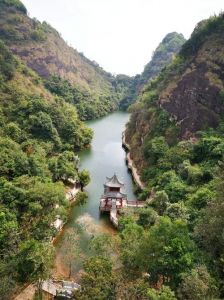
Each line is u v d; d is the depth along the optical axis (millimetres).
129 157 86625
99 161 86750
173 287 27156
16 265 33156
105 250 35594
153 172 65188
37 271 32781
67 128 92812
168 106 83500
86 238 46969
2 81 91812
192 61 89312
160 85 99312
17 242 38969
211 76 78375
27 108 85875
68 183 65812
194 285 24453
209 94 76125
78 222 52219
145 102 100312
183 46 102625
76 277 38531
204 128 72500
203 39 92438
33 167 56812
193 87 79875
